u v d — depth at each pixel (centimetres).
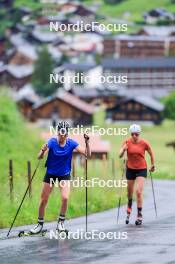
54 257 2206
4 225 3391
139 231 2903
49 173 2823
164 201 5434
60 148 2806
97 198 4684
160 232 2836
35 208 3919
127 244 2469
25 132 9181
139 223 3247
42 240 2662
